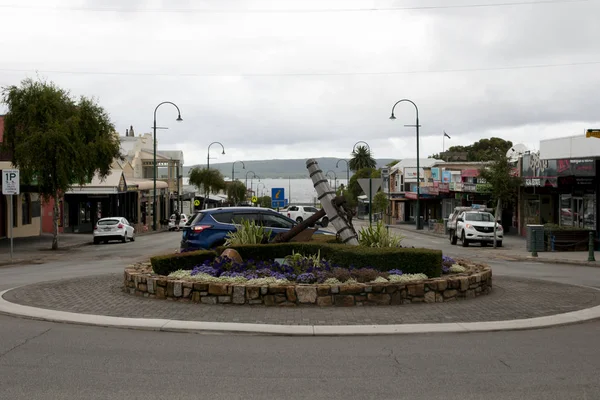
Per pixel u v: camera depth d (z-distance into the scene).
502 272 19.50
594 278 17.97
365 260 13.41
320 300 11.64
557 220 38.69
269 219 19.12
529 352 8.38
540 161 37.22
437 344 8.88
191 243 18.50
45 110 30.53
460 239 34.69
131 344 8.84
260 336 9.47
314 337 9.41
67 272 19.80
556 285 15.18
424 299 12.13
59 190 32.94
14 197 41.16
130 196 64.25
